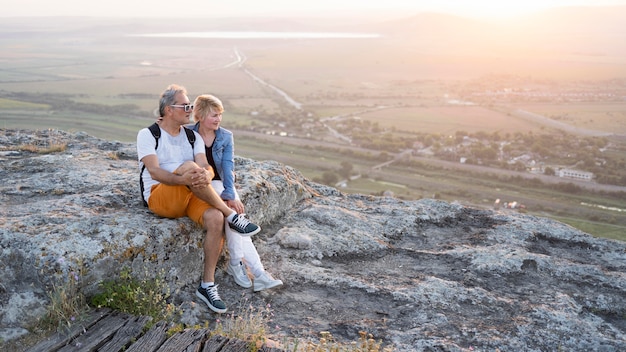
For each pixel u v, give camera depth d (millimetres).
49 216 4430
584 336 4465
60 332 3586
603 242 6754
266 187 6184
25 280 3889
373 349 3812
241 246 4789
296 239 5781
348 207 7273
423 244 6500
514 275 5625
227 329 4113
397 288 5043
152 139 4590
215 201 4500
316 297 4844
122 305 3977
